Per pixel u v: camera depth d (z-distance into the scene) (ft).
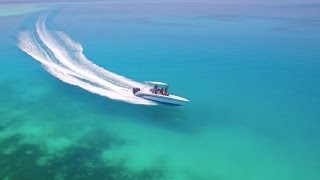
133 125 106.32
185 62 165.68
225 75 148.66
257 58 172.65
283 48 191.01
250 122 108.17
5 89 131.75
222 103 121.29
